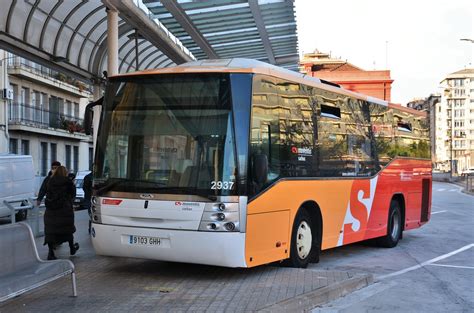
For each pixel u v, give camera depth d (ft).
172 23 52.16
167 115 25.88
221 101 25.22
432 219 66.74
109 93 27.40
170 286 24.53
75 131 151.02
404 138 44.88
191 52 64.59
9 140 126.82
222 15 48.83
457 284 28.09
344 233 33.99
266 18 49.93
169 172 25.22
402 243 44.52
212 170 24.62
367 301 24.09
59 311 20.42
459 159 420.36
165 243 24.94
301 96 30.17
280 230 27.12
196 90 25.67
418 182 47.34
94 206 26.68
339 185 33.42
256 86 26.02
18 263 21.04
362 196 36.58
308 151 30.17
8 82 126.62
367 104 38.65
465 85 488.02
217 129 24.98
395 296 25.17
